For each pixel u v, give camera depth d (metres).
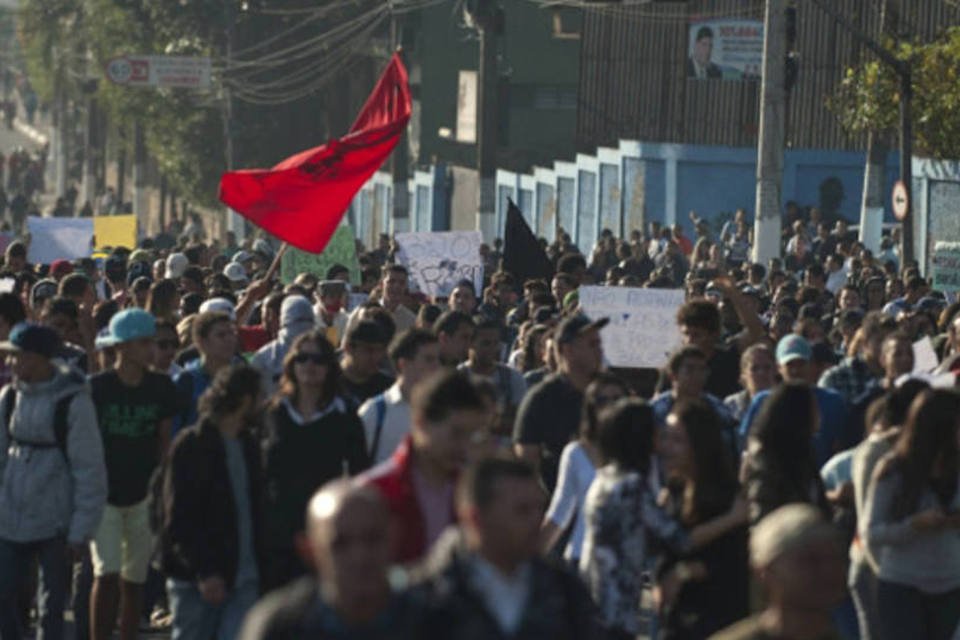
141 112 160.75
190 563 24.36
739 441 28.41
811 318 36.78
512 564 16.08
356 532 14.48
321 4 153.88
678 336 37.44
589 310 37.56
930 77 80.06
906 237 74.12
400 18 149.38
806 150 111.31
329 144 38.81
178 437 24.64
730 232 100.44
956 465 23.69
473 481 16.05
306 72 155.25
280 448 24.88
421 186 149.38
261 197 38.91
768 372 29.75
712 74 115.88
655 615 25.41
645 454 21.95
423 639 15.41
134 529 29.06
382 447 26.12
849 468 26.83
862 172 111.56
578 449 24.42
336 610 14.88
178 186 161.75
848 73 84.31
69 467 27.81
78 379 27.67
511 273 53.88
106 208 163.75
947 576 24.02
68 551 30.88
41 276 54.59
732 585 22.02
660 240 97.62
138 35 160.88
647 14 118.75
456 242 54.12
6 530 27.78
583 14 122.81
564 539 27.75
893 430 24.50
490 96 106.31
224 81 149.62
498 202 140.38
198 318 29.84
